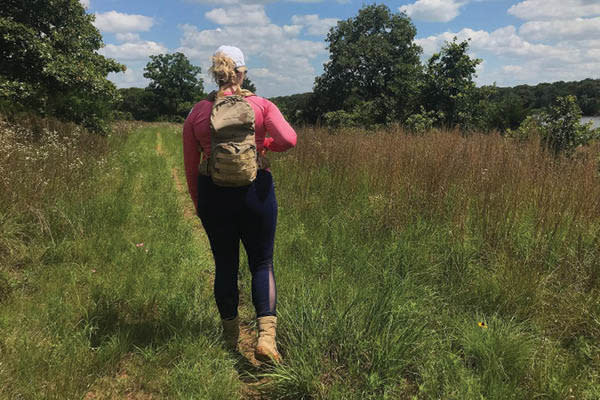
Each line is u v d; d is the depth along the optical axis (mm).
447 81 19484
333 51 46406
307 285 3014
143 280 3275
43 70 10578
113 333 2473
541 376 2074
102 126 13086
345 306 2684
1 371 1950
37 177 4836
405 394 2053
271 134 2186
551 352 2301
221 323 2648
